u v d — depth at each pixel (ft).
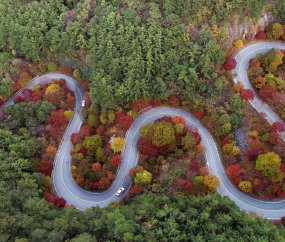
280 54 253.24
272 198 205.87
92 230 173.37
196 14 259.80
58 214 184.75
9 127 256.11
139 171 225.56
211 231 163.63
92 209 191.42
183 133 240.73
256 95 253.24
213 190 204.33
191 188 205.16
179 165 227.61
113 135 254.47
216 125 242.37
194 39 254.06
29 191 198.59
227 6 255.91
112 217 169.37
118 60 253.44
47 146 259.80
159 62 254.68
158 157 234.79
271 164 196.65
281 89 243.81
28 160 238.89
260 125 228.63
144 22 266.77
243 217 173.06
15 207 185.16
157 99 263.70
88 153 247.70
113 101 258.16
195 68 249.34
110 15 270.67
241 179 212.23
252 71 256.73
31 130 262.88
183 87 257.96
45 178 234.79
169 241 160.25
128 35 259.60
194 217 175.01
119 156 234.38
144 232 161.07
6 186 200.85
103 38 269.85
